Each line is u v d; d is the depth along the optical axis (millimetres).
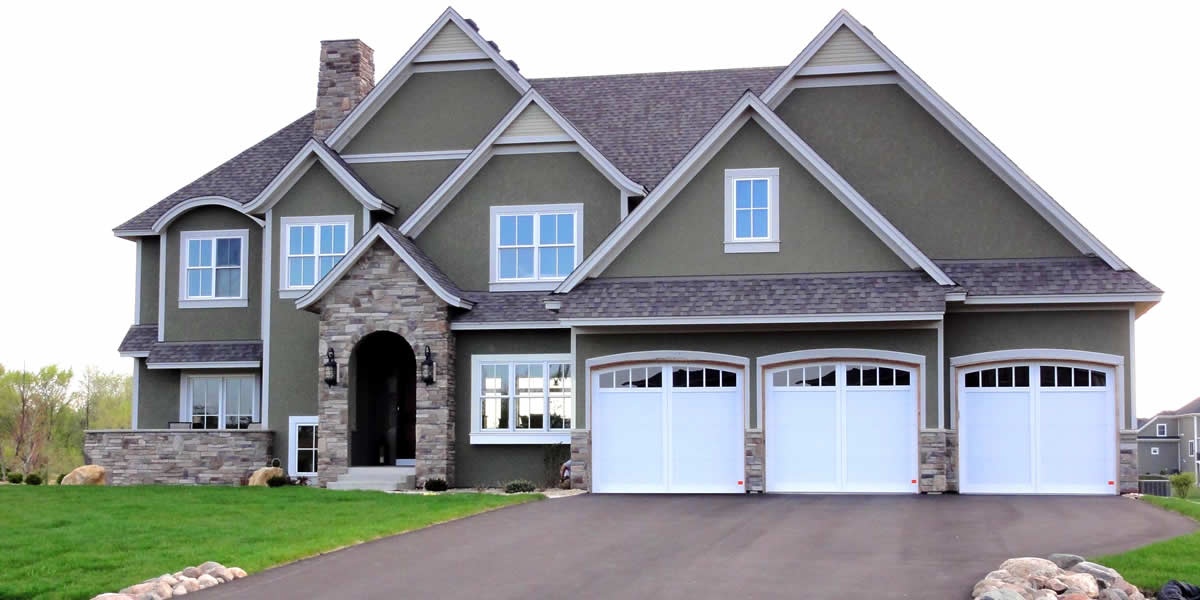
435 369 25734
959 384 23984
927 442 23156
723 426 24031
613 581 13281
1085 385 23734
